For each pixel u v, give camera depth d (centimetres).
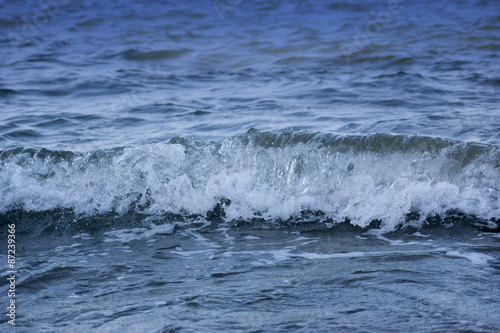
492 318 517
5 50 3077
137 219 999
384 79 2127
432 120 1454
